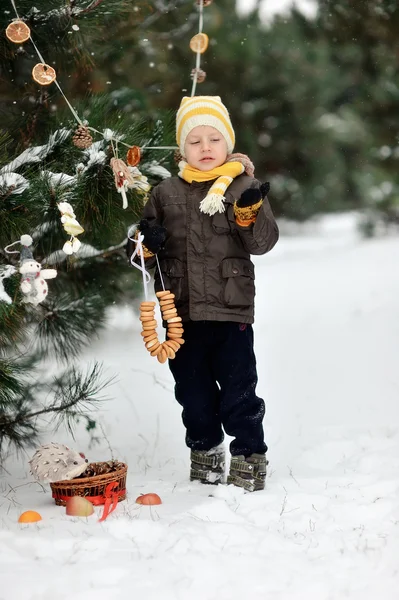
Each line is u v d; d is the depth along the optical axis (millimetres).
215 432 4387
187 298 4199
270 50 14461
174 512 3795
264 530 3510
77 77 6191
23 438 4812
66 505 3832
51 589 2875
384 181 16172
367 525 3590
